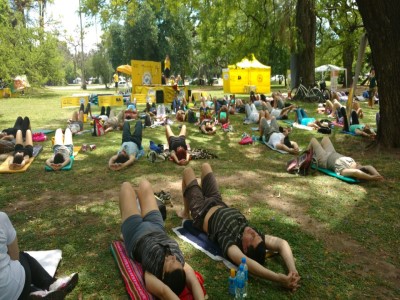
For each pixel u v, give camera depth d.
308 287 3.52
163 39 38.06
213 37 20.44
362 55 10.27
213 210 4.25
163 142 10.37
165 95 20.98
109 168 7.66
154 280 3.10
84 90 38.50
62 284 3.36
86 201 5.82
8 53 24.75
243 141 10.06
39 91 33.81
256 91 32.56
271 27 19.09
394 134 8.60
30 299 3.02
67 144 8.37
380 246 4.34
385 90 8.49
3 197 5.98
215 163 8.14
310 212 5.32
